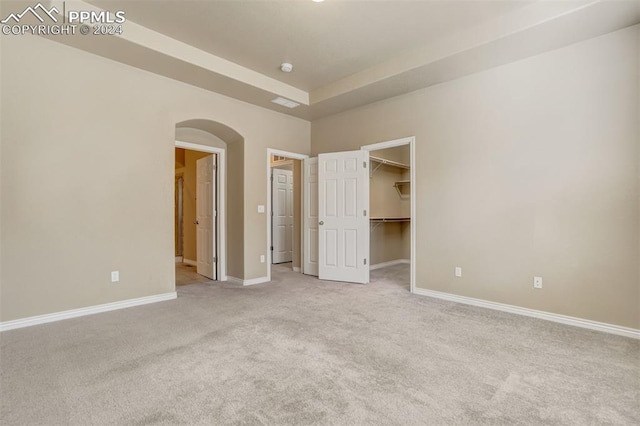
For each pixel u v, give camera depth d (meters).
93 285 3.19
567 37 2.79
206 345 2.41
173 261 3.78
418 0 2.57
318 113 4.98
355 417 1.58
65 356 2.22
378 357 2.22
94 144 3.19
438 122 3.81
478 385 1.87
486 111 3.43
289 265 6.29
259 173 4.72
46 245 2.92
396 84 3.83
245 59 3.61
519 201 3.21
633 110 2.62
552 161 3.01
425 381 1.91
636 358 2.21
